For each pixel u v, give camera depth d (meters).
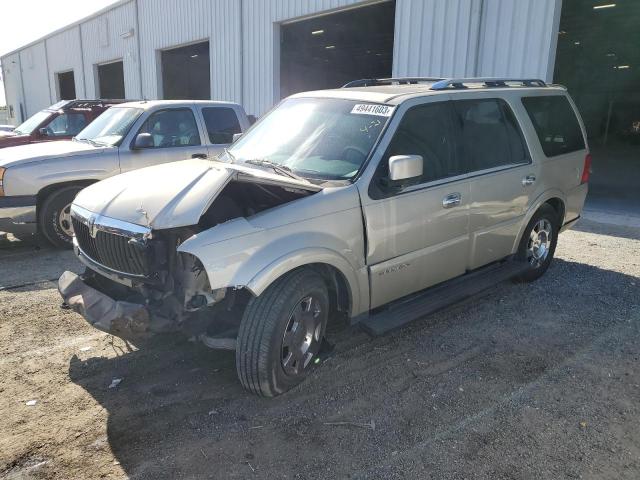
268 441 3.01
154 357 3.98
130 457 2.87
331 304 3.87
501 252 4.98
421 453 2.91
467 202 4.39
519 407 3.34
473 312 4.86
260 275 3.10
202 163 4.09
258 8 14.80
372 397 3.46
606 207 10.41
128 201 3.50
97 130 7.69
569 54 30.28
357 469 2.79
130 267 3.36
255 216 3.26
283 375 3.36
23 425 3.13
